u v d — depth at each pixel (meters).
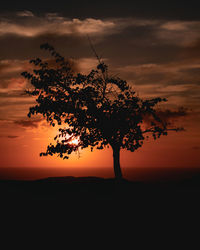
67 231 15.22
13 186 30.17
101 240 14.05
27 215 18.28
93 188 28.69
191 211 19.09
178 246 13.23
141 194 25.08
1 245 13.41
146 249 12.94
